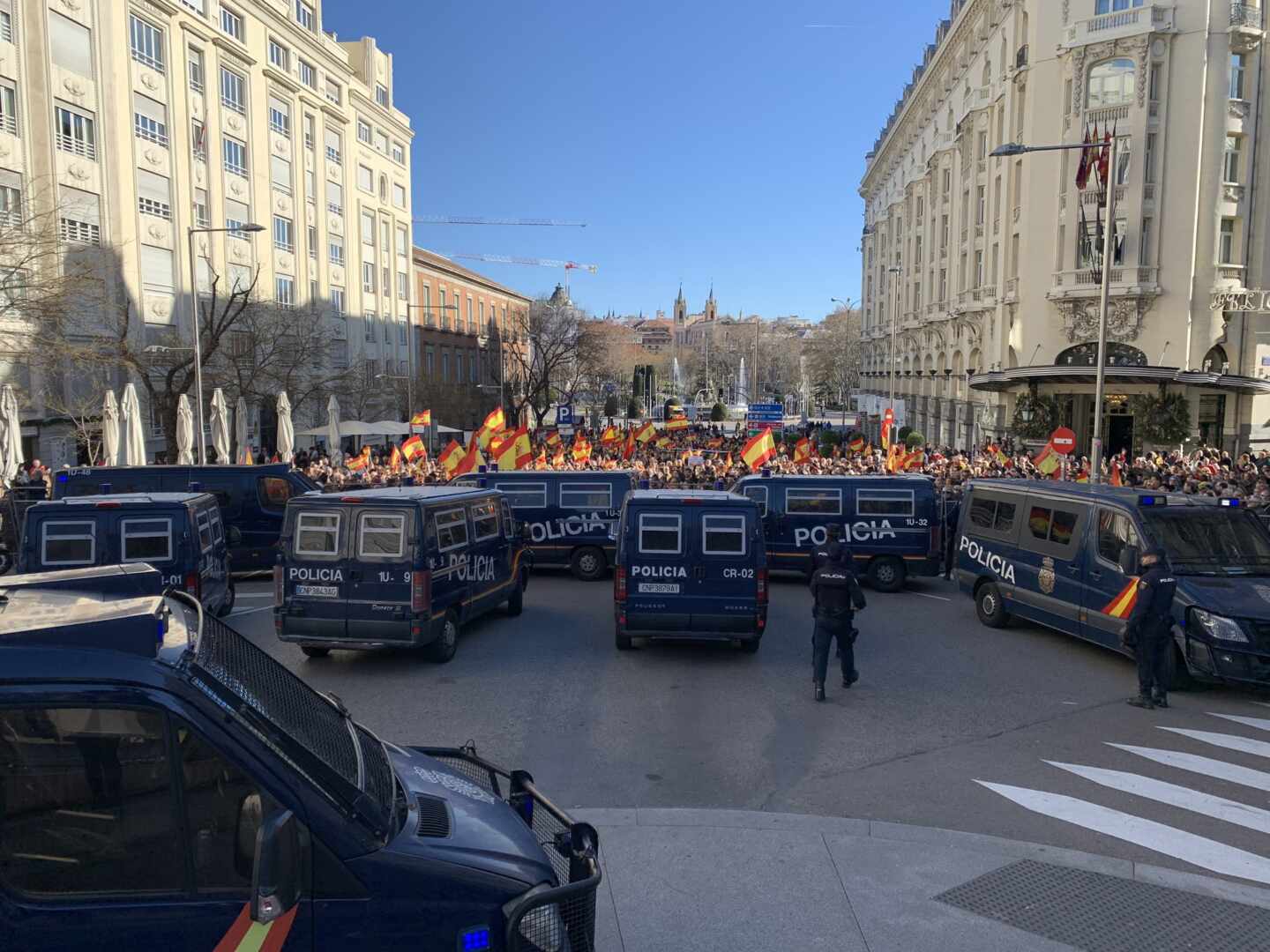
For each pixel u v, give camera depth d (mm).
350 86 50406
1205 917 5176
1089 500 11672
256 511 17500
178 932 2779
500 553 13180
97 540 12188
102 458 29234
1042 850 5977
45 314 21688
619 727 8734
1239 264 34969
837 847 6004
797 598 16141
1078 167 34844
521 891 3133
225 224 38000
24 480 20891
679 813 6492
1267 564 10430
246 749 2885
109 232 30359
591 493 18156
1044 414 36344
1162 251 34344
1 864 2736
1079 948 4855
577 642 12414
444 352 66562
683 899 5320
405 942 2963
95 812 2797
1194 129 33719
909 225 64125
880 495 16922
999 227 41375
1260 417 36062
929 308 55938
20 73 26859
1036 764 7812
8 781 2744
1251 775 7582
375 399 49406
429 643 10961
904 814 6754
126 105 31281
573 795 7074
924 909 5238
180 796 2836
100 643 2867
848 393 102938
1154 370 32219
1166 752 8133
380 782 3428
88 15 29484
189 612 3611
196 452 32750
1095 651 12055
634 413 93688
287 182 43562
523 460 24375
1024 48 37969
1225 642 9477
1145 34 33344
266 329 34719
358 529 10719
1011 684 10406
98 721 2795
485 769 4496
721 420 79938
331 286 48625
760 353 133625
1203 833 6445
